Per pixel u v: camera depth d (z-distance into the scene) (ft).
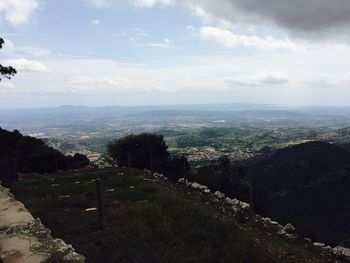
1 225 28.12
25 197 46.85
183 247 29.09
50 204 41.22
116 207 41.06
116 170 78.48
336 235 105.60
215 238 30.96
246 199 82.33
